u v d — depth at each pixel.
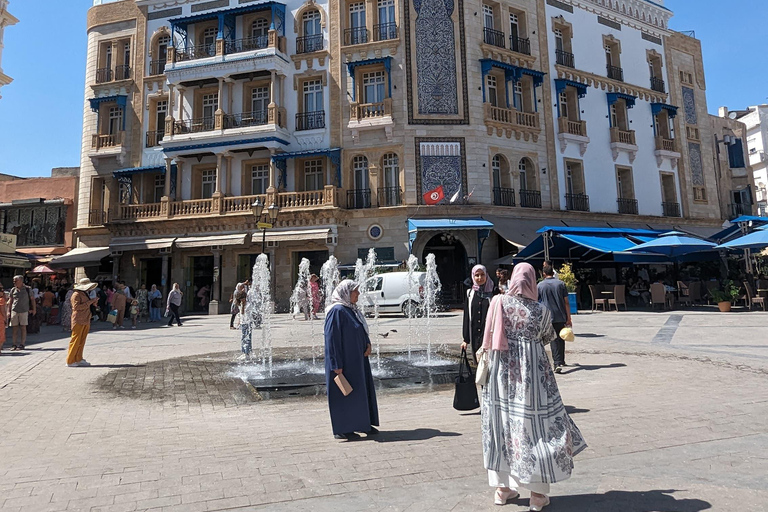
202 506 3.32
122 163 27.41
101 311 22.02
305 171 25.34
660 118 31.00
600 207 27.53
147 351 11.84
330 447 4.58
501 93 25.61
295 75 25.53
